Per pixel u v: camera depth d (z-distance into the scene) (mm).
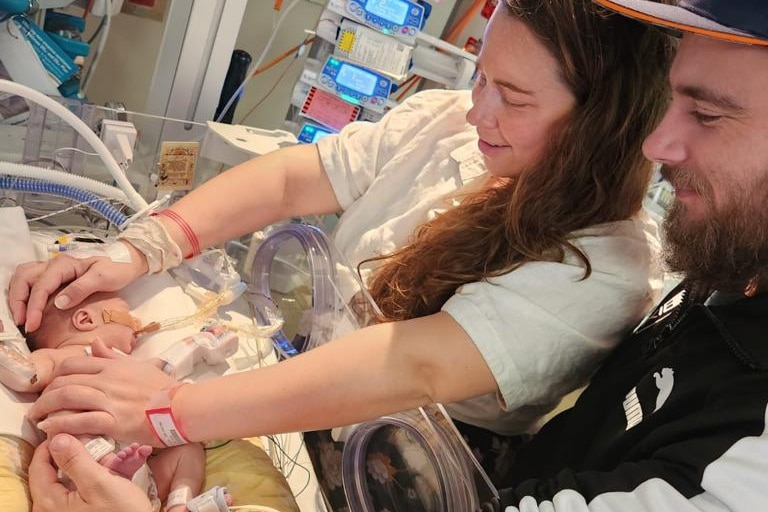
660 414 771
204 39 1381
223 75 1439
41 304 967
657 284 994
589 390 958
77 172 1197
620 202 965
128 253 1068
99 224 1254
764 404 651
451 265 1028
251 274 1272
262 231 1271
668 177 798
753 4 641
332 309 1081
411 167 1259
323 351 871
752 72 670
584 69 889
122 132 1165
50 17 1433
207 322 1098
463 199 1135
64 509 733
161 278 1119
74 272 1012
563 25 866
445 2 1718
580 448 916
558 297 903
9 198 1165
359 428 938
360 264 1167
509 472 1052
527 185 963
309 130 1526
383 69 1495
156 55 1784
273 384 853
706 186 737
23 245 1052
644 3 694
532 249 932
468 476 799
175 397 851
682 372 792
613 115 911
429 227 1111
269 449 988
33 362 883
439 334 875
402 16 1468
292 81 1918
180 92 1433
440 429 835
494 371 876
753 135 688
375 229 1235
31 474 767
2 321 912
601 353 969
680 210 798
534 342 892
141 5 1715
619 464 769
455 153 1229
